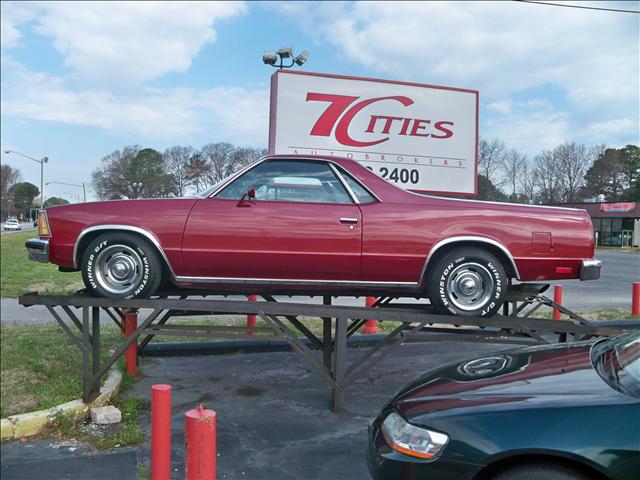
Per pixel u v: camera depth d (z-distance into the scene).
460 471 2.57
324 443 4.62
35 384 5.55
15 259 24.55
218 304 5.08
